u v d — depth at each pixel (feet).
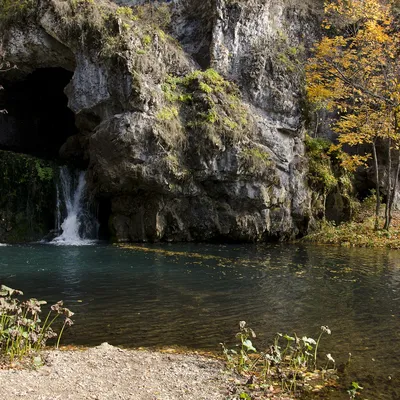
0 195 62.75
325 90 63.05
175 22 70.44
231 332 23.93
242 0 64.75
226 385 17.33
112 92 55.72
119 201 59.82
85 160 68.69
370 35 57.93
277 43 65.82
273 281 36.27
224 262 44.42
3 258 45.44
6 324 20.90
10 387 16.06
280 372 18.47
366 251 53.47
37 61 64.13
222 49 63.82
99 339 22.58
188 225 59.98
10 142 81.35
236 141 57.57
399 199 78.38
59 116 86.58
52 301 29.27
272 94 63.00
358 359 20.53
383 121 62.23
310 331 24.32
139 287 33.45
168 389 16.72
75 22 57.00
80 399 15.49
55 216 64.23
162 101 56.34
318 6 75.77
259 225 60.34
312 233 64.13
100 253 49.01
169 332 23.77
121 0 74.43
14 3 60.08
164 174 55.36
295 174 63.72
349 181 73.82
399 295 32.32
